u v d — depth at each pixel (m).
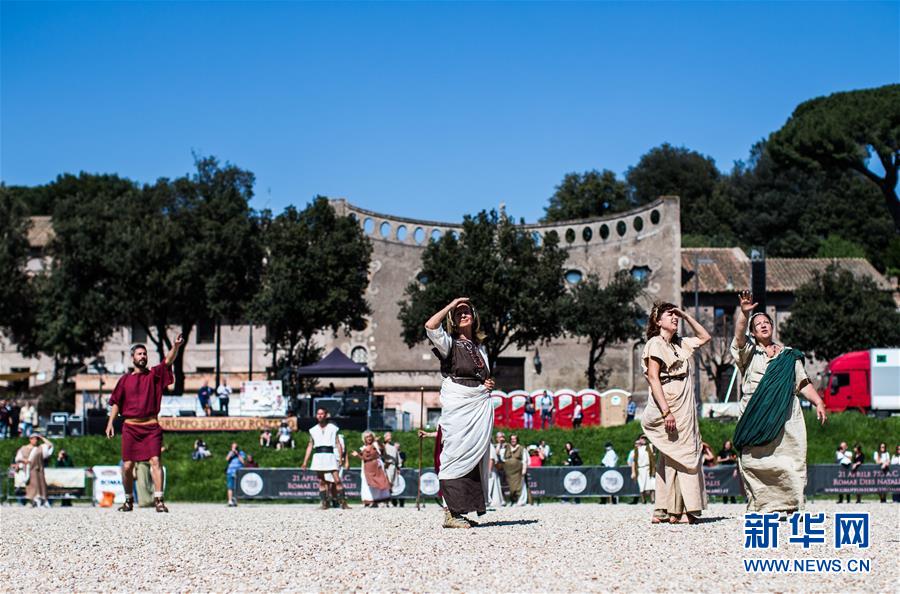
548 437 46.72
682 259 76.50
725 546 10.79
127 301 62.44
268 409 49.25
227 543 12.37
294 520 17.56
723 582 8.60
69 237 63.81
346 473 30.56
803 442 12.65
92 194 107.12
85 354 67.12
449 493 13.48
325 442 24.91
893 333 66.44
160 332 64.38
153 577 9.58
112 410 19.92
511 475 29.02
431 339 13.24
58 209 65.88
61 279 63.53
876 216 106.19
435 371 69.88
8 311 69.38
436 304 60.47
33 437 30.62
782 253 104.56
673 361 13.13
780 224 107.00
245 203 66.75
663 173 115.81
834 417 48.62
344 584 8.84
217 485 39.69
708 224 109.12
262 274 65.75
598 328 62.09
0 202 71.88
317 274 62.78
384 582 8.88
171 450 45.78
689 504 13.16
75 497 31.16
